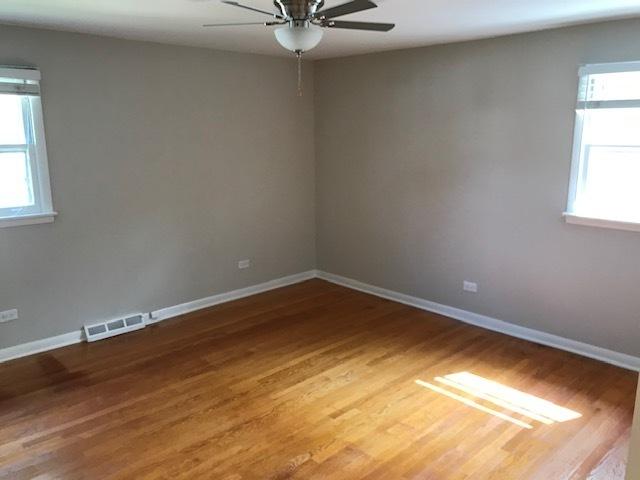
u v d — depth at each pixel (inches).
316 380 141.4
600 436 114.5
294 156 220.2
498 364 150.2
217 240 200.2
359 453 109.2
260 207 212.1
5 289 151.7
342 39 165.3
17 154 149.2
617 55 137.6
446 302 190.7
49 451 110.5
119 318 176.6
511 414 123.7
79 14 127.0
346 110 209.9
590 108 143.8
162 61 173.8
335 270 230.4
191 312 194.7
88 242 166.2
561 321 160.1
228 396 133.0
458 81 172.1
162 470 104.1
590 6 119.1
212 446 112.0
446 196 182.9
